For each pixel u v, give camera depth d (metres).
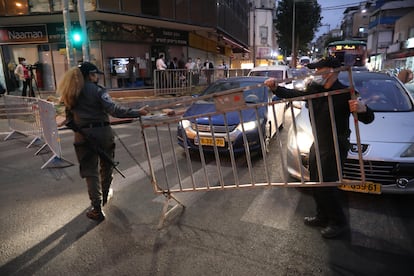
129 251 2.92
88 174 3.43
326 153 2.92
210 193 4.20
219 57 25.52
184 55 18.34
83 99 3.32
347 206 3.67
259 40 43.22
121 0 12.52
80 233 3.26
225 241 3.05
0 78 15.58
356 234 3.11
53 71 15.20
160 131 8.55
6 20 13.91
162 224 3.38
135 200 4.05
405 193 3.43
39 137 6.82
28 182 4.79
